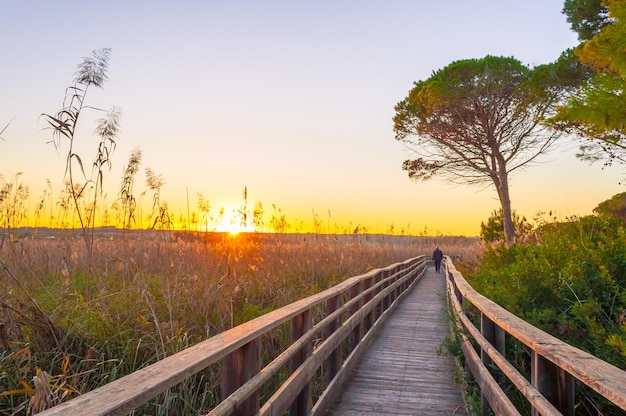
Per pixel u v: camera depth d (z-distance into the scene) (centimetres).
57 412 161
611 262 602
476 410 478
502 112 2284
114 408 169
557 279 609
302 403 470
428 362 788
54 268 798
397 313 1351
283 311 425
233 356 334
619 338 376
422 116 2431
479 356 524
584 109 806
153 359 561
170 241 891
